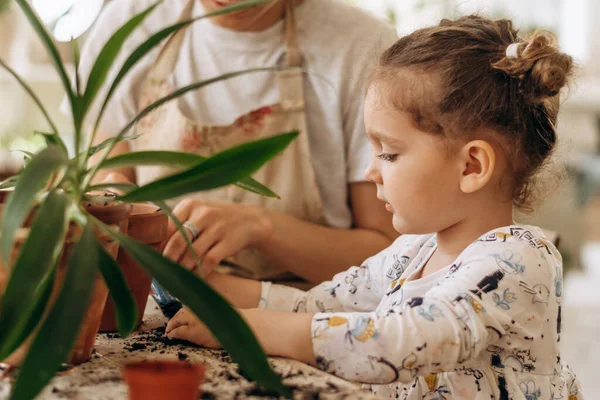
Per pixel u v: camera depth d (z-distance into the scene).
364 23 1.42
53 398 0.66
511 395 0.90
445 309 0.83
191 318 0.88
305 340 0.83
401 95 0.95
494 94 0.94
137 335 0.90
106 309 0.89
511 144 0.95
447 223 0.96
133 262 0.88
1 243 0.54
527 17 5.53
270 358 0.83
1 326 0.53
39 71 3.10
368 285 1.11
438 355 0.81
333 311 1.11
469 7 1.37
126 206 0.76
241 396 0.69
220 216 1.15
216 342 0.85
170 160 0.80
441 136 0.93
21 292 0.54
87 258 0.60
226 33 1.41
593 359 2.84
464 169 0.94
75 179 0.71
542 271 0.89
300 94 1.39
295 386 0.72
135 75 1.49
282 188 1.40
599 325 3.25
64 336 0.54
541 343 0.90
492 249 0.90
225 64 1.43
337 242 1.34
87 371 0.74
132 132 1.51
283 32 1.41
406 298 0.97
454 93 0.93
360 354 0.81
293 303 1.11
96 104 1.51
